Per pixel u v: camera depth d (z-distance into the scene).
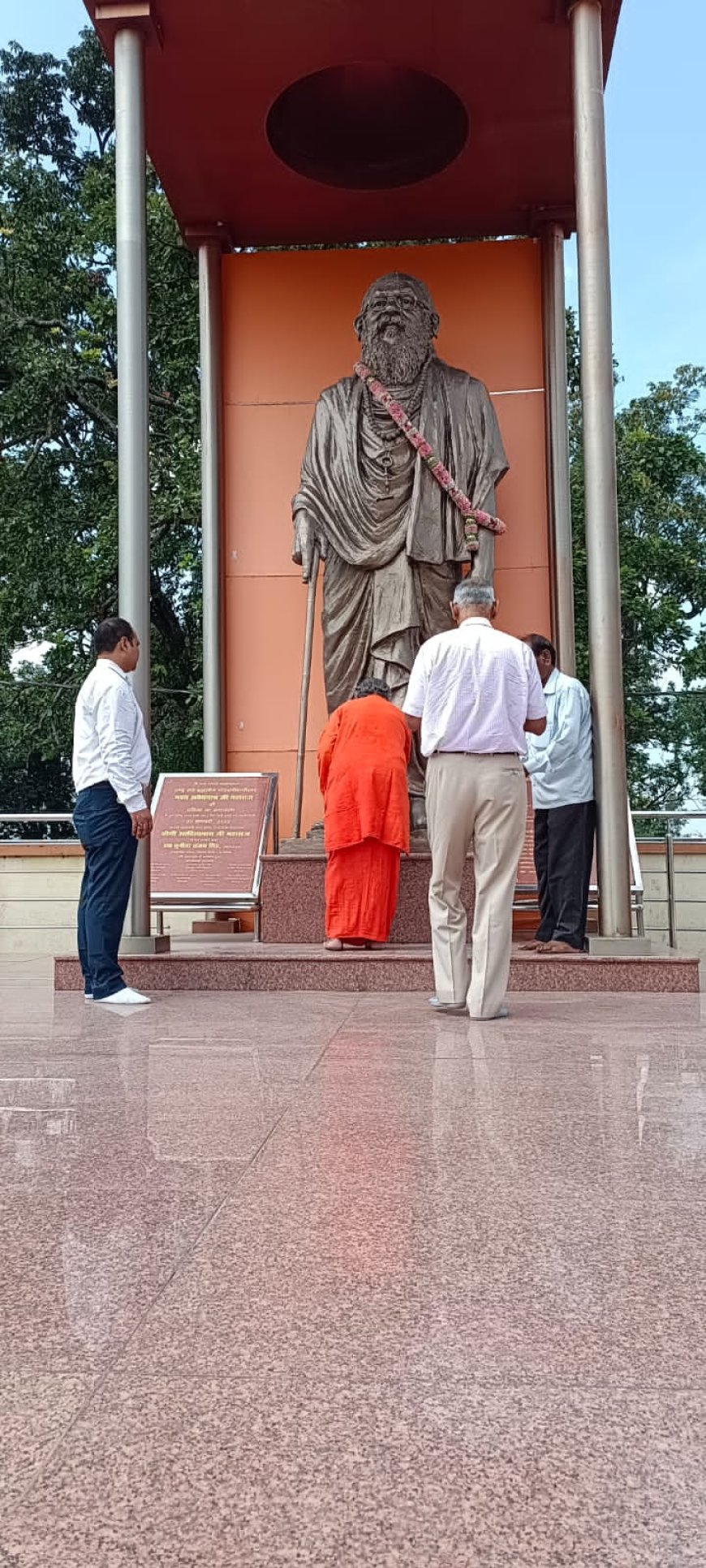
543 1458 1.44
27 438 20.91
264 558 9.72
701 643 20.88
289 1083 3.73
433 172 9.16
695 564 20.23
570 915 6.63
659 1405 1.57
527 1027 4.93
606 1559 1.24
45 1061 4.16
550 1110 3.33
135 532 6.96
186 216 9.63
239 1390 1.61
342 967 6.31
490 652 5.12
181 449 18.05
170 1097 3.53
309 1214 2.38
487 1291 1.97
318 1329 1.81
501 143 8.77
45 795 25.52
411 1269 2.07
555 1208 2.43
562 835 6.64
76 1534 1.28
